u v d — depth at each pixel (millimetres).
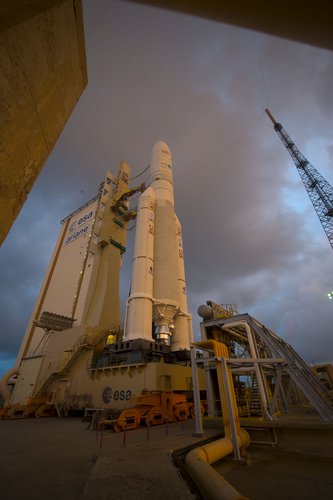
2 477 6848
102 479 5953
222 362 11312
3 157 2781
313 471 8477
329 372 32531
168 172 42219
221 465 9203
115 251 45062
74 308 42906
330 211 44938
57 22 3381
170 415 17781
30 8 2480
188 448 9484
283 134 53250
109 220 46938
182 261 38781
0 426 18125
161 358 24516
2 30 2324
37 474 7102
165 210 36625
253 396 17047
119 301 41094
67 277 50000
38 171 3641
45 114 3658
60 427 17203
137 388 21344
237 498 4035
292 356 16500
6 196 2895
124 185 53000
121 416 14859
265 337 14539
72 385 26250
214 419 13828
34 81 3164
